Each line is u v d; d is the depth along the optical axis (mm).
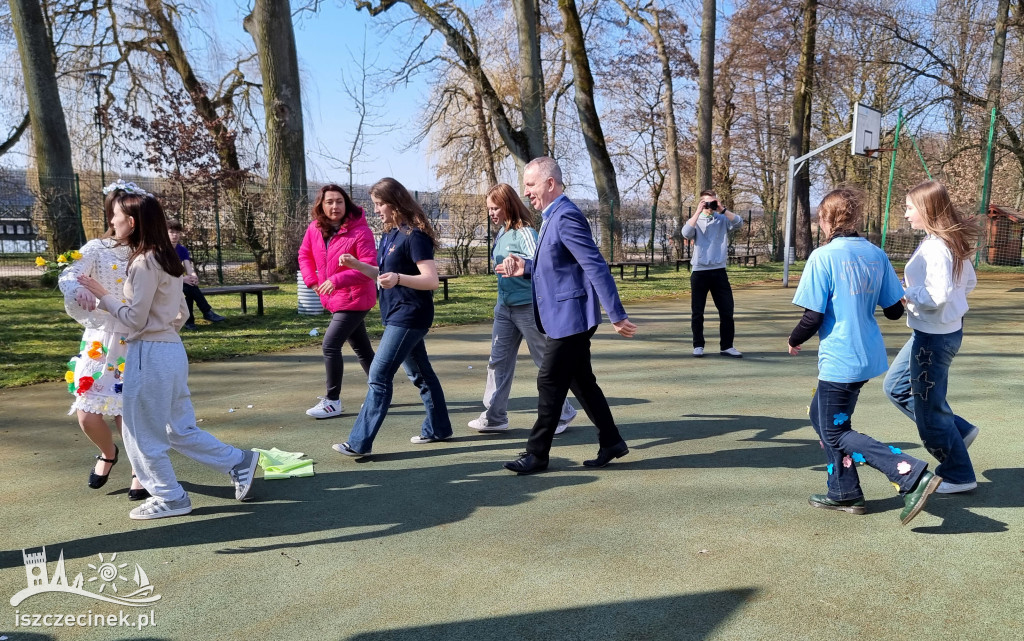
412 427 5059
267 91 17625
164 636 2439
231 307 12219
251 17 17781
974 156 25422
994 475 3906
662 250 26391
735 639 2385
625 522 3342
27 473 4078
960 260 3398
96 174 21156
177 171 17984
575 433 4871
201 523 3385
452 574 2855
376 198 4227
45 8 20766
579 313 3869
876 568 2861
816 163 35312
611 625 2473
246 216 18047
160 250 3242
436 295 14555
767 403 5641
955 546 3049
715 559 2953
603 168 23594
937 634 2400
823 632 2416
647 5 28453
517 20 20375
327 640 2410
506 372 4828
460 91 26078
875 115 16625
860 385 3346
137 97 22188
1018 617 2498
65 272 3404
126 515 3484
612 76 30672
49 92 16031
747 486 3807
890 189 17688
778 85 28891
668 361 7441
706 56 22875
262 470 4133
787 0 24859
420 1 21078
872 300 3318
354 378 6684
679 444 4582
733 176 38688
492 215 4668
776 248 28719
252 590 2746
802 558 2953
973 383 6230
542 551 3045
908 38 23969
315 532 3273
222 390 6199
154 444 3371
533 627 2471
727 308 7621
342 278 4957
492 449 4527
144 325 3262
